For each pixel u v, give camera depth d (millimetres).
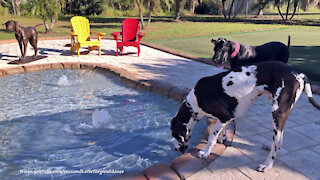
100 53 9961
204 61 8805
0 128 4395
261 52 4793
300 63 8625
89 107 5285
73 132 4270
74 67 8219
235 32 18156
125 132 4262
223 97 2984
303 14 45125
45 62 8539
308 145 3637
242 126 4234
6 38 13578
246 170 3061
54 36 14492
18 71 7652
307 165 3158
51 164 3410
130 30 9984
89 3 28875
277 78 2801
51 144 3910
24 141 3994
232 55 4582
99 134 4207
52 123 4578
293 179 2902
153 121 4656
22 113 4977
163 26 21453
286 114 2836
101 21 24906
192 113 3207
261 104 5215
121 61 8922
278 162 3219
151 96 5941
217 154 3365
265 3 32938
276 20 30047
